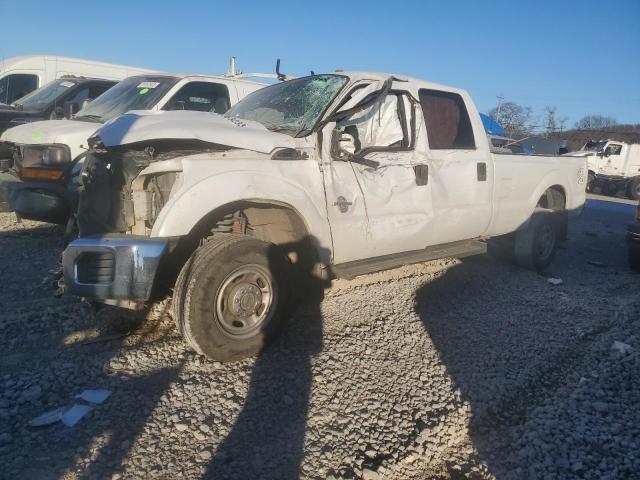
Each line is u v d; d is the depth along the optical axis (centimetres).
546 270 694
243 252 366
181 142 391
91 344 390
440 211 501
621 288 635
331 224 418
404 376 373
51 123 624
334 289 529
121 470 264
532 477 281
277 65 584
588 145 2448
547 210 667
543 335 462
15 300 460
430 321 472
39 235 666
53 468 262
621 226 1220
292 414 321
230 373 362
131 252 338
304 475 271
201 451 282
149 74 779
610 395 363
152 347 389
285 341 414
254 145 382
